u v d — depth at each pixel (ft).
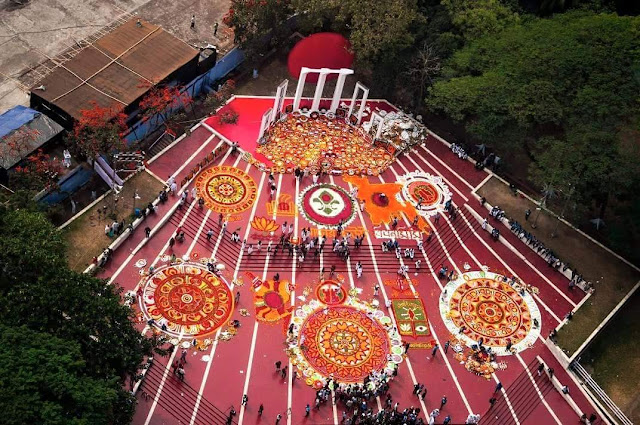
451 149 389.80
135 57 374.02
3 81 375.04
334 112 394.73
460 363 326.65
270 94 399.24
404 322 334.44
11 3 402.31
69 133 341.82
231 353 315.17
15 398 237.86
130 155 356.18
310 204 362.33
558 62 369.50
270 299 331.77
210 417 297.33
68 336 259.39
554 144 355.15
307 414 303.27
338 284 341.00
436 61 389.60
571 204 371.35
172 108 378.94
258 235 347.77
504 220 366.02
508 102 364.79
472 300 344.49
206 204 353.10
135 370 272.92
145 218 340.59
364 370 318.86
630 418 323.98
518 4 403.54
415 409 305.12
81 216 335.06
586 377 329.11
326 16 396.98
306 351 320.09
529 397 321.32
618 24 378.53
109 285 278.05
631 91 361.30
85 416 245.24
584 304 346.54
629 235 363.97
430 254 356.18
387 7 382.42
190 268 333.21
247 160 371.56
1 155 335.06
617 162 346.54
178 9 414.62
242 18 384.47
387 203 368.07
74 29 398.21
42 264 269.23
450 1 395.55
